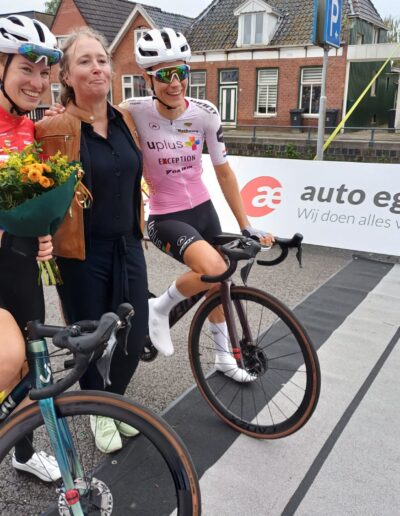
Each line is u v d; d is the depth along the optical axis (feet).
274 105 68.69
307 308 11.80
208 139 7.78
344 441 7.04
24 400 5.09
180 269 15.11
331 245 16.80
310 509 5.82
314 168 17.08
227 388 8.40
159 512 5.84
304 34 64.18
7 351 4.54
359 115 67.51
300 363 9.25
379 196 16.06
